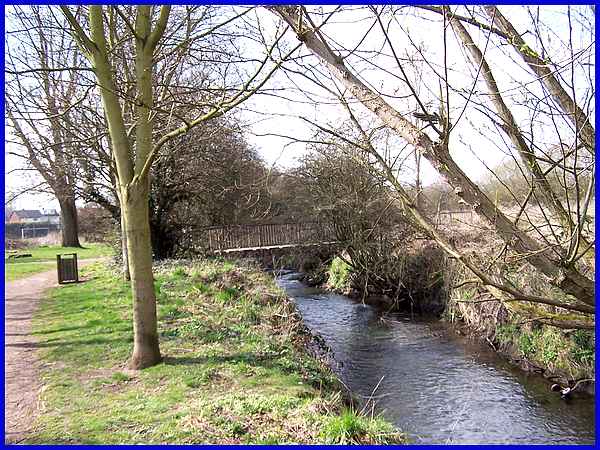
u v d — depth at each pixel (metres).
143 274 7.24
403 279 16.80
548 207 4.90
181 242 21.39
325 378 7.69
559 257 4.41
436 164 4.20
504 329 12.28
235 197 21.06
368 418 6.54
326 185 18.39
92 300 12.62
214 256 20.92
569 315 4.66
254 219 20.50
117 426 5.34
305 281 24.39
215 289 12.48
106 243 28.64
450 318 15.14
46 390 6.47
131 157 7.26
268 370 7.13
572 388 9.30
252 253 21.95
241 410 5.61
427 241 16.36
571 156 4.38
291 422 5.41
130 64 12.24
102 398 6.17
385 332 14.47
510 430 8.18
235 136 17.78
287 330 9.79
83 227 37.94
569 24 3.66
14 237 44.16
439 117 4.15
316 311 17.69
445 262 15.73
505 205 5.55
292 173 19.41
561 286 4.29
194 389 6.37
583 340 9.88
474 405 9.23
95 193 17.81
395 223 16.50
